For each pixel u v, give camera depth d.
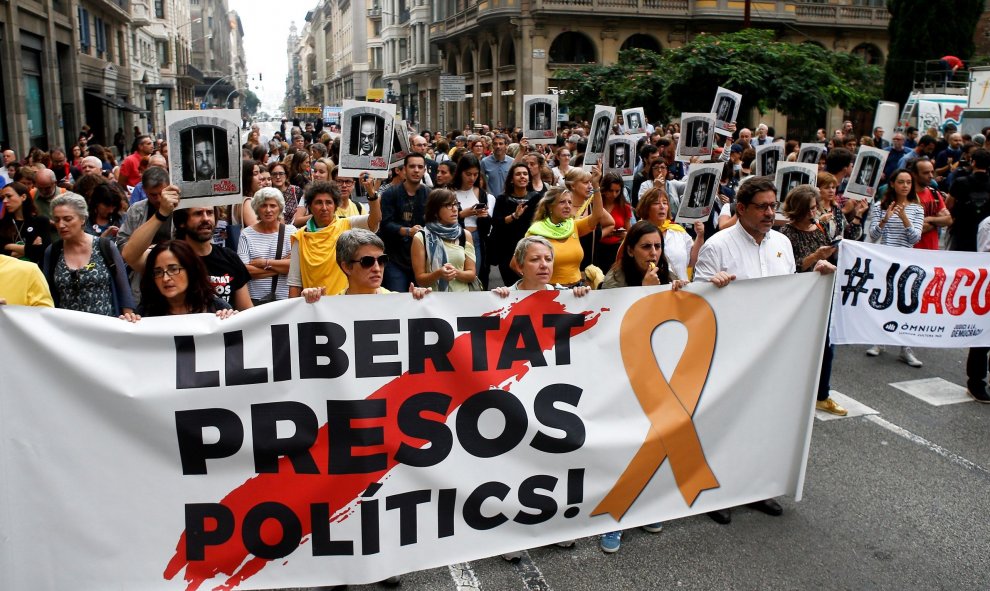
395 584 3.96
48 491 3.43
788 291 4.41
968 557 4.31
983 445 5.86
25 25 22.94
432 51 64.19
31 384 3.39
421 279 5.80
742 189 4.93
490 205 8.95
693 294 4.25
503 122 44.34
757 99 24.23
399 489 3.82
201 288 4.04
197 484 3.60
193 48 103.06
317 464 3.73
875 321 6.47
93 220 6.41
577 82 29.72
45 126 25.38
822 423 6.28
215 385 3.61
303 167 10.90
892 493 5.05
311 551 3.74
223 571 3.66
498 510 3.96
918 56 34.50
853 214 8.54
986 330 6.65
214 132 4.70
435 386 3.86
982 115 20.55
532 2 40.50
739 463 4.41
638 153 12.62
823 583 4.05
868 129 41.59
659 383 4.21
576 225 6.91
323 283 5.51
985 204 8.65
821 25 43.09
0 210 7.59
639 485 4.19
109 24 37.41
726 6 41.25
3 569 3.39
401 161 7.53
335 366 3.74
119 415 3.50
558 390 4.04
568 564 4.20
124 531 3.53
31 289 4.07
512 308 3.95
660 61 26.77
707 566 4.18
